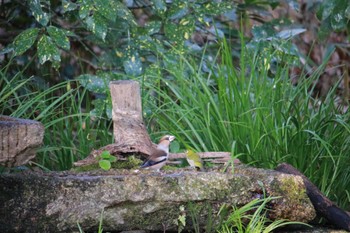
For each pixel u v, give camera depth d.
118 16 11.50
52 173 8.20
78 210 7.78
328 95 11.16
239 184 8.10
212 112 10.22
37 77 11.66
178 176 7.98
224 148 9.99
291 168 8.94
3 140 7.25
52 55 10.47
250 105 10.39
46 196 7.74
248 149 9.86
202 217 8.01
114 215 7.84
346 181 10.27
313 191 8.71
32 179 7.74
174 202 7.92
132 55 11.46
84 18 11.02
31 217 7.71
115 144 8.69
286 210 8.23
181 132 10.26
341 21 11.89
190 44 13.34
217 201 8.02
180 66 10.94
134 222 7.88
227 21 13.91
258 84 10.45
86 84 10.84
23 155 7.38
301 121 10.50
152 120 10.85
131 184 7.84
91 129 10.77
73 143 10.87
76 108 11.23
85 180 7.81
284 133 10.12
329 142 10.24
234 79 10.69
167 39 12.99
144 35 11.55
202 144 9.81
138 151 8.68
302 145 10.06
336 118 10.37
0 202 7.64
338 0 11.76
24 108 10.30
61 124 10.74
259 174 8.26
